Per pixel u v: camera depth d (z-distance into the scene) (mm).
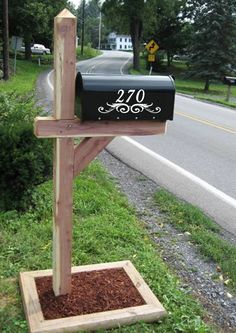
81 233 4523
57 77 3080
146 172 7738
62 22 3006
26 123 5055
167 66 58031
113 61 62219
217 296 3840
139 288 3605
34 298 3402
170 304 3512
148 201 6117
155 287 3723
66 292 3449
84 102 3053
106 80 3078
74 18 3018
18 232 4504
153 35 56531
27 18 37188
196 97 25453
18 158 4746
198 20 38000
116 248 4348
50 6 39688
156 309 3350
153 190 6668
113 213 5211
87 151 3256
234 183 7422
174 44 56688
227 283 4043
